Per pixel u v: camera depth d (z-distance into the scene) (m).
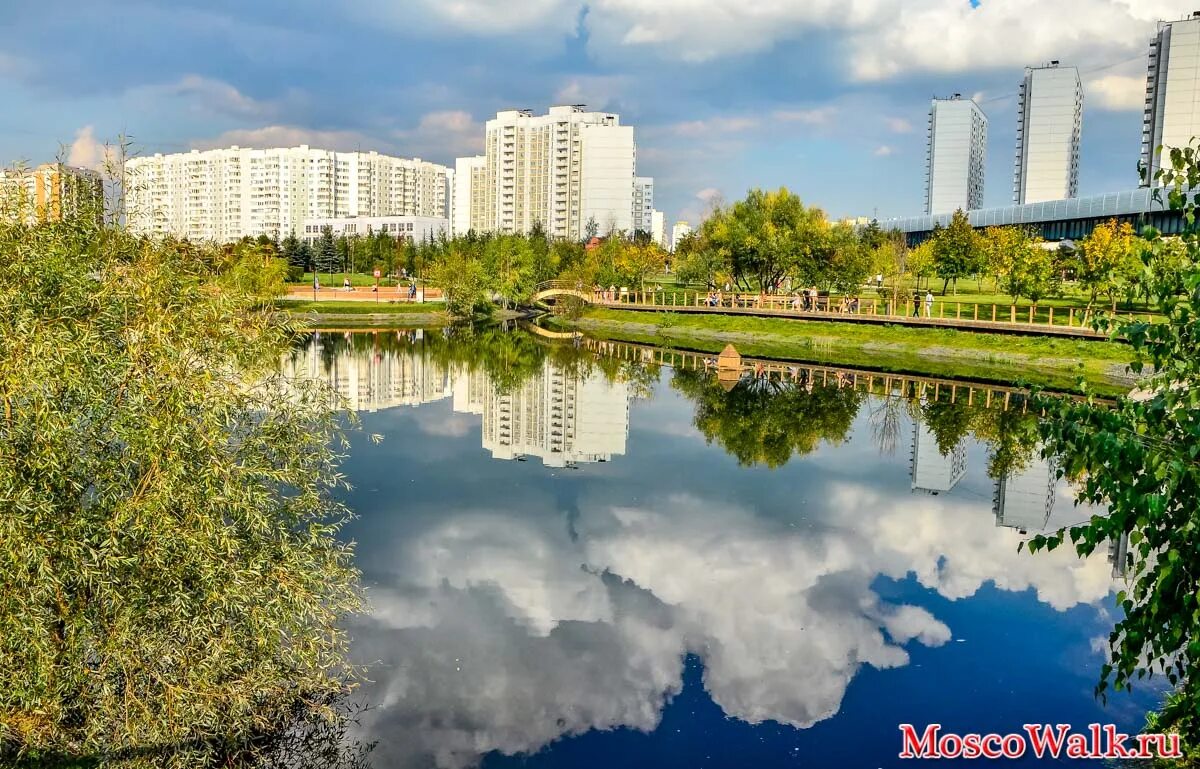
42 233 11.54
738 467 31.08
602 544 22.48
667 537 23.09
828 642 16.91
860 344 68.44
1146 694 14.55
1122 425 7.30
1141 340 7.65
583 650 16.47
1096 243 68.94
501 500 26.33
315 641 13.50
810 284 84.62
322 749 12.98
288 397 13.31
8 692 10.17
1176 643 6.99
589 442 35.06
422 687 14.93
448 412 41.44
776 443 35.34
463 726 13.70
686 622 17.77
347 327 85.69
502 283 98.62
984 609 18.52
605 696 14.73
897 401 45.78
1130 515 6.89
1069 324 61.50
